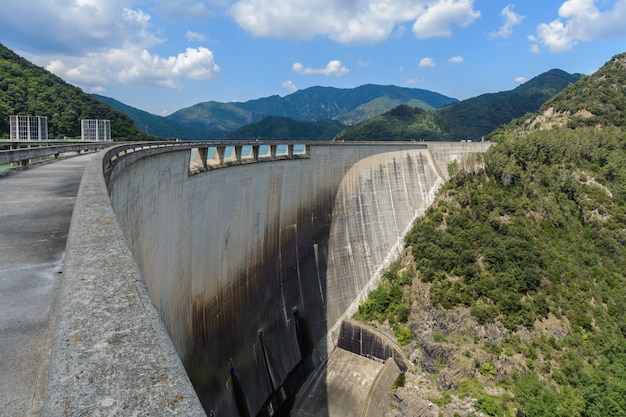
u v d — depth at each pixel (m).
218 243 37.09
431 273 55.75
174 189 29.56
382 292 55.53
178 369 3.42
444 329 50.72
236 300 39.81
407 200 66.50
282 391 42.84
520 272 54.25
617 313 52.50
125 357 3.49
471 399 44.56
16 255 10.15
